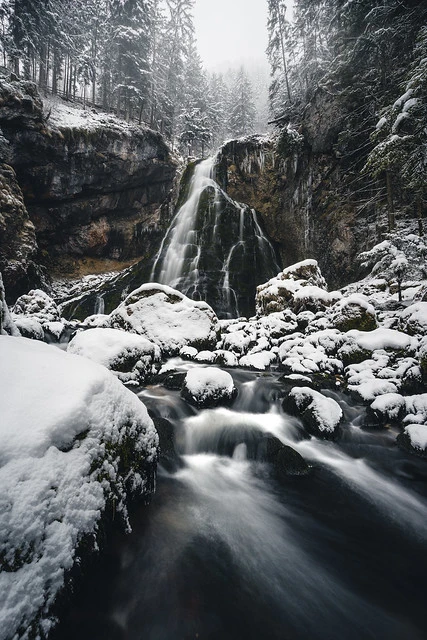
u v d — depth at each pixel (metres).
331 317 9.58
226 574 2.54
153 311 9.64
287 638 2.09
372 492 3.94
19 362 2.49
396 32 14.52
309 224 21.20
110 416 2.60
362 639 2.15
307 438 5.07
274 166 24.34
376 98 16.22
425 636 2.21
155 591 2.26
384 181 17.05
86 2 34.31
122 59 31.36
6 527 1.56
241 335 10.03
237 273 19.92
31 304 14.67
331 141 19.83
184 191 24.98
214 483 3.92
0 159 20.39
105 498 2.29
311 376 7.52
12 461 1.74
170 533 2.82
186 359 8.69
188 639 1.99
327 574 2.70
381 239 16.16
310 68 25.17
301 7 27.20
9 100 19.73
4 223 18.39
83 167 24.84
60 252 26.22
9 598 1.46
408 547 3.08
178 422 5.15
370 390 6.11
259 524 3.26
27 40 26.45
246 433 4.98
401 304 10.30
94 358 6.25
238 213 22.06
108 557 2.27
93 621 1.90
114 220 29.08
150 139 28.88
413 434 4.67
